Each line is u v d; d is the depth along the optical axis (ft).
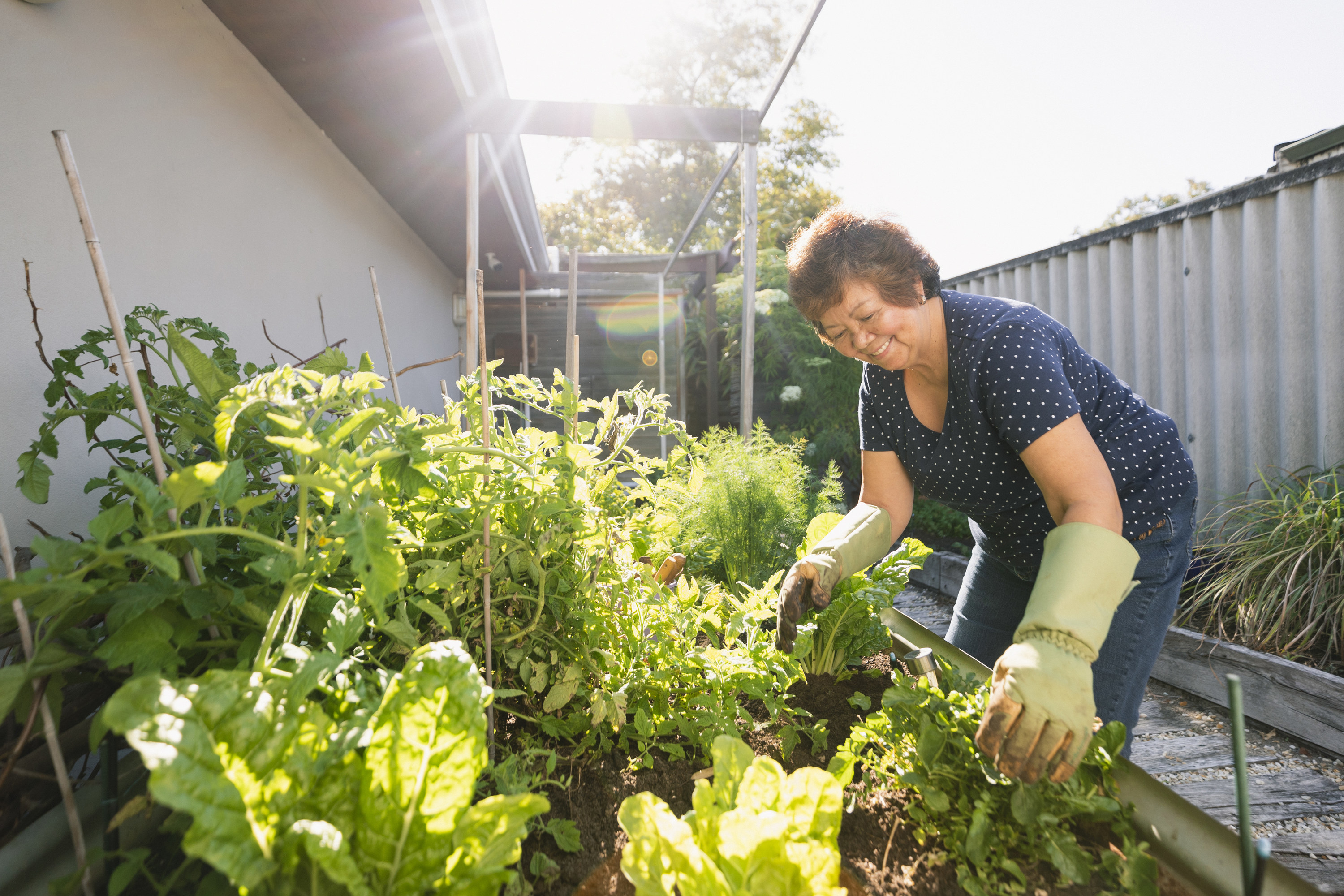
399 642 3.11
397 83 9.38
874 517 4.81
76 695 2.73
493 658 3.73
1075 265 15.30
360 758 2.01
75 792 2.51
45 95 5.05
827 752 3.57
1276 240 11.23
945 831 2.77
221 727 1.73
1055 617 2.73
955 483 4.66
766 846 2.08
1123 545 3.00
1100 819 2.67
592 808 3.07
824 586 4.12
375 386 2.44
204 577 2.62
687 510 6.68
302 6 7.44
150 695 1.68
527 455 3.67
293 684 1.87
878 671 4.51
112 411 3.38
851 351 4.31
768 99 12.26
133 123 6.08
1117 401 4.49
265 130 8.82
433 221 15.93
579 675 3.57
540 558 3.53
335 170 11.38
